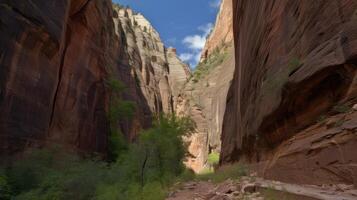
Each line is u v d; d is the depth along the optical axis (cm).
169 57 13825
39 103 1691
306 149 864
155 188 1325
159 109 10175
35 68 1659
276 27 1456
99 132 3047
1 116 1316
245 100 2250
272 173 1187
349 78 751
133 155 1878
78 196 1095
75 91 2570
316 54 902
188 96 9206
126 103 3831
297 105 1052
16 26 1441
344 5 802
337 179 684
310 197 571
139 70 10175
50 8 1789
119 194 1191
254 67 1942
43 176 1174
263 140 1570
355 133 637
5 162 1288
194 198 1059
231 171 1791
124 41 9781
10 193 1066
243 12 2730
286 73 1117
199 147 7594
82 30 2781
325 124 826
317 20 953
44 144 1703
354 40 718
